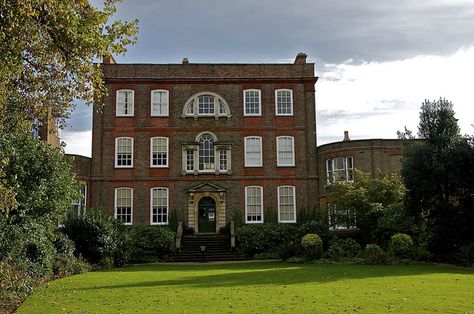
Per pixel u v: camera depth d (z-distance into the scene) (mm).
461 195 27156
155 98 39000
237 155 38750
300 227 32812
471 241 26547
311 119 39438
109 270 24922
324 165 38375
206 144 38844
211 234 36469
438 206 27547
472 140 27578
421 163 27828
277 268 23641
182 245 34219
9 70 12844
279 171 38750
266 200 38344
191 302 13016
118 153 38188
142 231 32500
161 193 37969
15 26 11852
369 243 30688
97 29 13188
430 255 26016
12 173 20266
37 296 14984
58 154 22938
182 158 38344
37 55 13680
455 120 29000
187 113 38969
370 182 32062
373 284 16156
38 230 20922
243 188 38344
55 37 12883
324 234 31797
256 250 32844
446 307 11742
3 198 14289
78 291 15859
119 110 38625
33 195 20953
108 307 12578
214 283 17266
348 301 12742
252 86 39594
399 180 31797
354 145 36969
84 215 28344
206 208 38156
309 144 39188
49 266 21141
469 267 23219
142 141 38406
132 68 39031
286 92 39719
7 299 14672
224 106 39188
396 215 28828
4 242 18781
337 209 31766
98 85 14492
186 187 38094
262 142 39031
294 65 39906
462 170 26859
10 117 17766
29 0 11430
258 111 39344
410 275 19031
